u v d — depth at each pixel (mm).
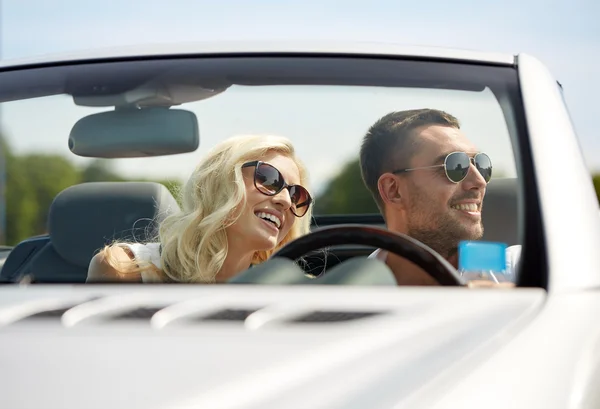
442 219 2566
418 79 2432
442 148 2561
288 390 1479
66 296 1871
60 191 2748
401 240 2121
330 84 2449
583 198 2117
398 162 2609
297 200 2738
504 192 2393
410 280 2172
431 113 2592
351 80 2451
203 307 1777
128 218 2725
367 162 2684
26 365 1565
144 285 1935
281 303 1790
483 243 2158
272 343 1605
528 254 2002
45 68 2686
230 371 1519
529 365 1594
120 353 1584
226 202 2609
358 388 1488
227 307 1777
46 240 2756
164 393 1465
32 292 1907
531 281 1950
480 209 2533
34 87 2625
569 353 1655
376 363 1554
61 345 1622
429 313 1736
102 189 2736
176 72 2555
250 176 2643
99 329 1685
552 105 2336
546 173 2133
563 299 1842
